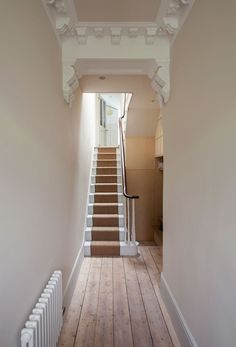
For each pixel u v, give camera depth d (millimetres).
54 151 1836
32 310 1280
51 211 1737
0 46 955
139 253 3906
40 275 1471
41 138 1490
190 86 1634
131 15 1876
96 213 4371
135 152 4977
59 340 1908
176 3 1713
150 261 3568
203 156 1403
